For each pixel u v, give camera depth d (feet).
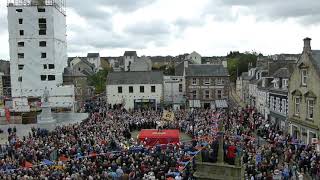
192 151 97.55
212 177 45.27
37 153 93.61
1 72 320.29
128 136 135.13
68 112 232.73
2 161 86.99
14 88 253.65
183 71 265.34
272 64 204.23
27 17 249.75
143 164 83.82
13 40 251.19
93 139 113.70
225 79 244.83
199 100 245.86
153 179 72.64
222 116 164.55
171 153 96.63
